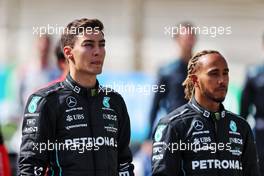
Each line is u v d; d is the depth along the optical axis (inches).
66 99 863.1
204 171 882.8
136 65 2748.5
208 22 3102.9
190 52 1402.6
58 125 856.9
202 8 3112.7
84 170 848.3
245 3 3129.9
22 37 2891.2
